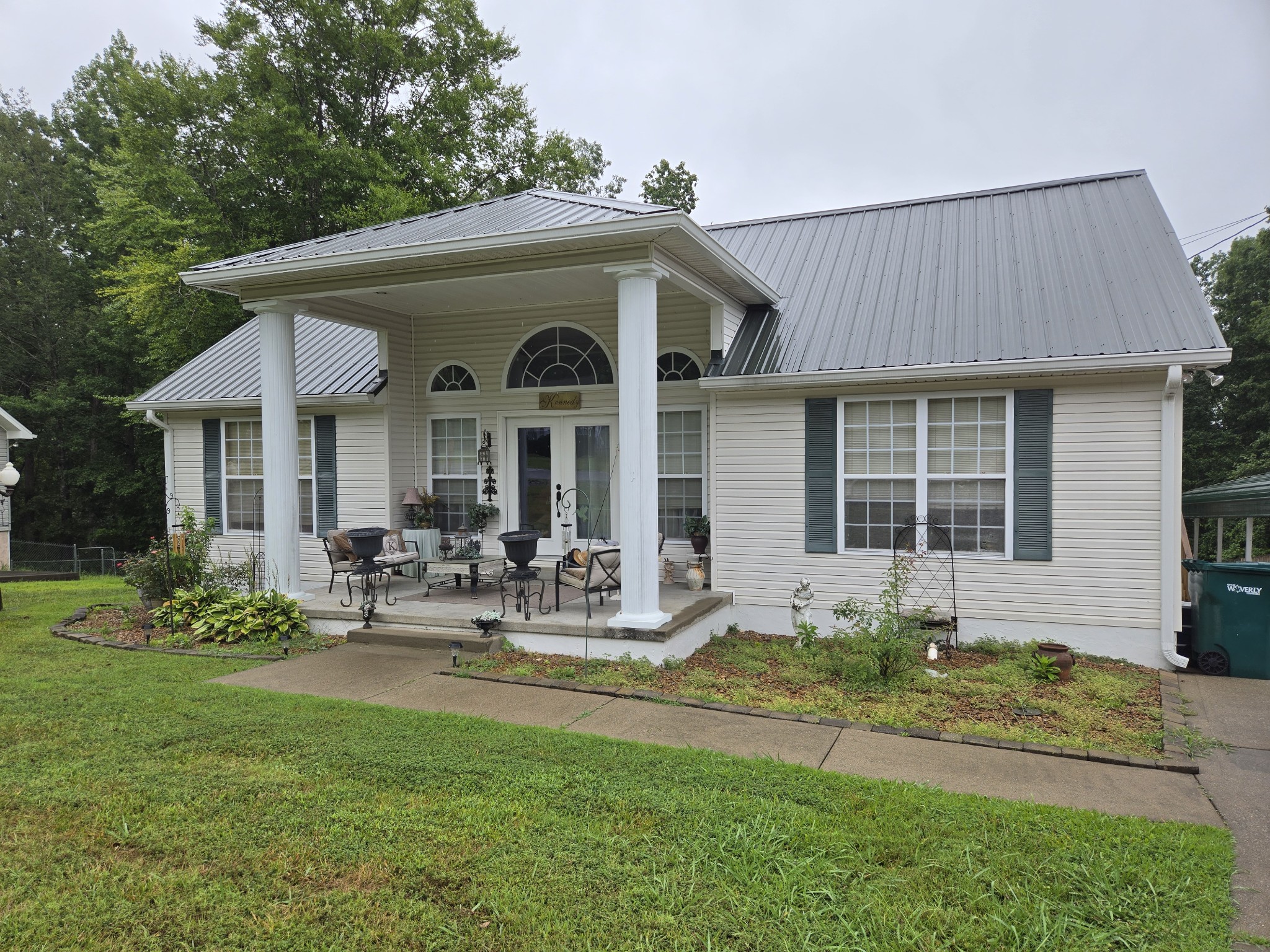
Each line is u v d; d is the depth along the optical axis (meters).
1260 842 4.21
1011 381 8.59
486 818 4.29
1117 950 3.21
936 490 9.01
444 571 11.60
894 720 6.22
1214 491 10.69
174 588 10.11
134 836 4.12
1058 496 8.48
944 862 3.82
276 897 3.57
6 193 29.08
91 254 30.80
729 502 9.91
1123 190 10.69
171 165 21.48
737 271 8.93
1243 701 6.95
